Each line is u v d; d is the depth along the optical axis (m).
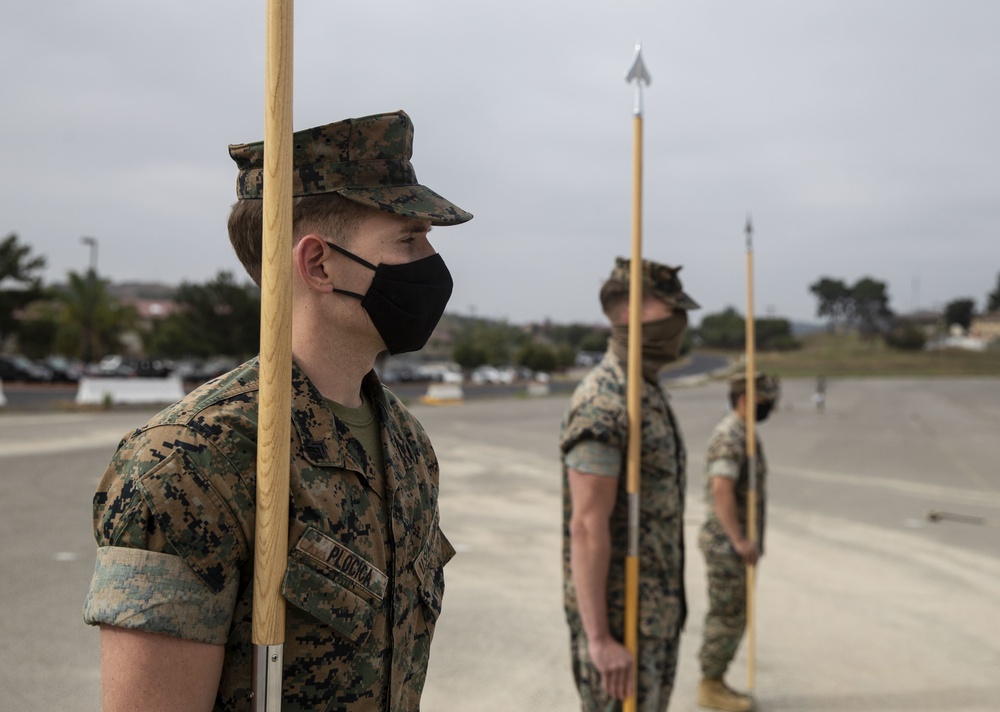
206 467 1.07
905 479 13.24
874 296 139.50
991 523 9.39
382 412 1.37
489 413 26.19
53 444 13.73
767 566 7.45
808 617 6.00
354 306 1.28
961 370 92.00
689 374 75.00
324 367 1.28
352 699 1.16
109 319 49.12
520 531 8.43
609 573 2.68
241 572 1.11
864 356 109.00
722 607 4.37
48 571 6.05
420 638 1.31
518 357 64.62
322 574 1.12
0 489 9.27
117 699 1.03
